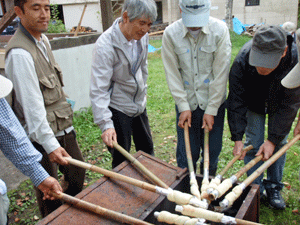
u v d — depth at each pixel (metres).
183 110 2.80
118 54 2.67
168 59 2.81
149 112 5.75
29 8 2.23
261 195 3.16
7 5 8.57
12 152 1.89
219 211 2.31
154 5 2.43
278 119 2.46
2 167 4.07
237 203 2.28
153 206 1.99
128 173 2.32
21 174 3.88
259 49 2.15
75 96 5.38
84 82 5.54
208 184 2.16
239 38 13.89
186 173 2.36
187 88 2.88
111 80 2.86
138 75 2.90
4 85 1.73
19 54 2.23
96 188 2.15
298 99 2.36
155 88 7.21
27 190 3.55
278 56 2.14
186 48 2.71
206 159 2.47
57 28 8.37
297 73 2.04
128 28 2.51
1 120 1.80
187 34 2.68
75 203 1.96
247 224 1.71
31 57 2.30
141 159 2.50
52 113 2.55
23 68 2.23
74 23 10.86
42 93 2.46
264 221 2.90
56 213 1.93
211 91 2.74
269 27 2.14
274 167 2.92
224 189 2.04
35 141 2.46
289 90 2.33
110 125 2.68
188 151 2.54
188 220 1.80
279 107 2.45
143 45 2.85
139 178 2.28
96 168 2.24
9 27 7.20
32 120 2.27
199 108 2.90
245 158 3.03
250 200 1.94
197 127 3.01
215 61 2.69
